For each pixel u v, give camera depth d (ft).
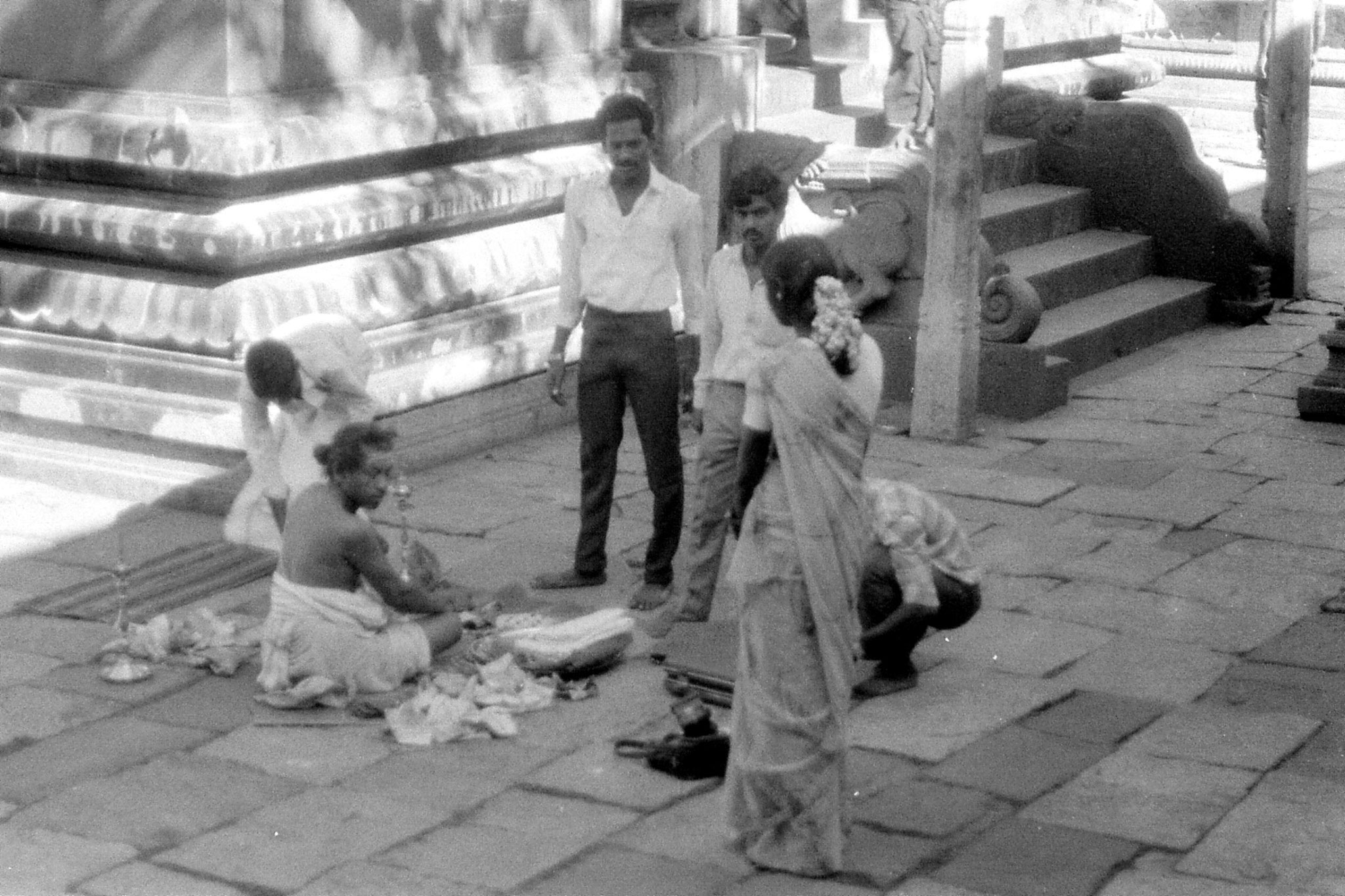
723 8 45.42
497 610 27.86
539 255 39.06
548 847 20.57
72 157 33.94
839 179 41.37
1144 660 26.45
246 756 22.91
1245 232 49.24
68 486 33.76
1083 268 47.26
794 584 19.54
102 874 19.76
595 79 41.09
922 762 22.90
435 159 37.27
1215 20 84.02
